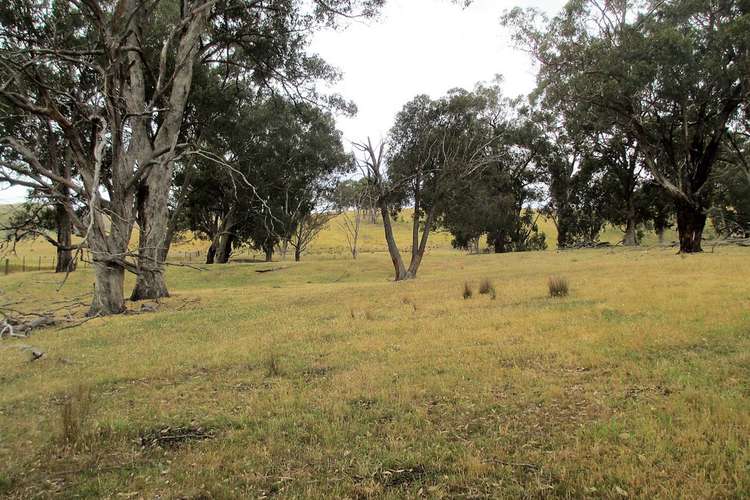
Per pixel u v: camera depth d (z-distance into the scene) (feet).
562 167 182.09
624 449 13.80
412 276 91.35
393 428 16.66
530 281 56.59
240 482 13.89
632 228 167.84
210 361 28.53
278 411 19.02
